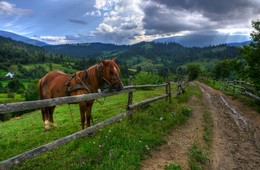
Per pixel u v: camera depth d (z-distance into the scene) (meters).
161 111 11.53
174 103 15.03
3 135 9.91
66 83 8.00
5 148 7.71
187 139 8.59
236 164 6.98
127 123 8.60
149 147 7.18
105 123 7.51
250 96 19.22
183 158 6.84
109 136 7.32
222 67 66.06
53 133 8.90
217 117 13.12
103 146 6.64
